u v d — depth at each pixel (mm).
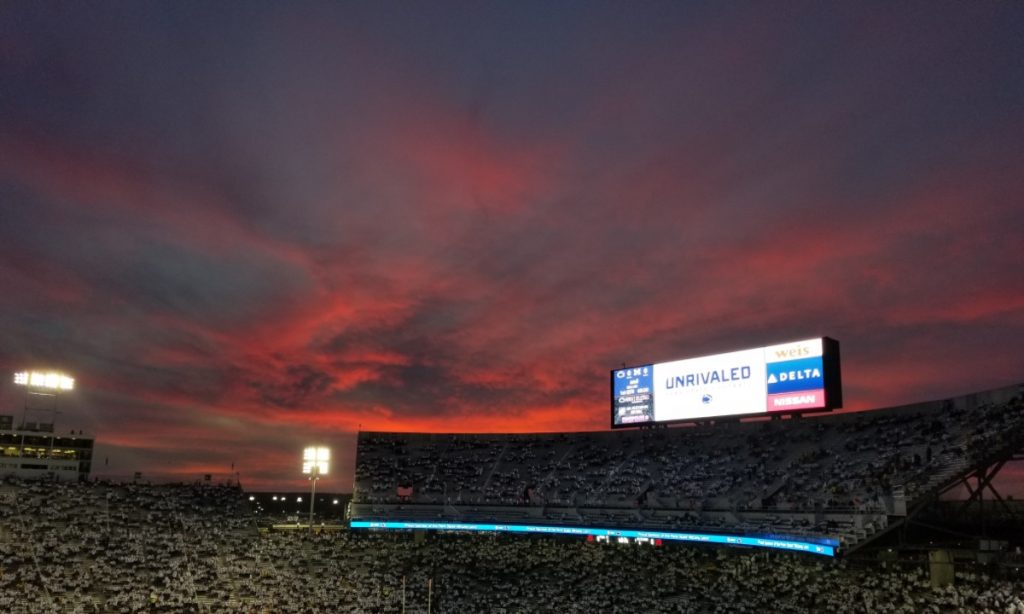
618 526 88500
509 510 100000
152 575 85312
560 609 80438
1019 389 71062
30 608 75188
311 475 105312
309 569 91688
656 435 106188
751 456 91875
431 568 93062
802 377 81438
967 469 64125
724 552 83562
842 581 67938
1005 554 60062
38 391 123250
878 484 71438
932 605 59281
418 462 113062
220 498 106250
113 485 102875
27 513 91938
